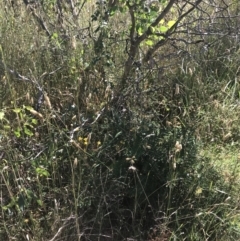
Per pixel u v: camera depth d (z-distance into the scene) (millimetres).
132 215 2762
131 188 2857
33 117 3055
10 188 2650
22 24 3605
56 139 2859
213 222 2775
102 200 2791
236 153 3428
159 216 2811
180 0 3266
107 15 3209
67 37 3400
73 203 2686
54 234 2596
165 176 2852
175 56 3668
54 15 3680
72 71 3254
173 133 3041
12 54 3410
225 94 3971
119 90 3289
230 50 4094
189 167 2855
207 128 3590
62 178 2867
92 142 2984
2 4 3814
